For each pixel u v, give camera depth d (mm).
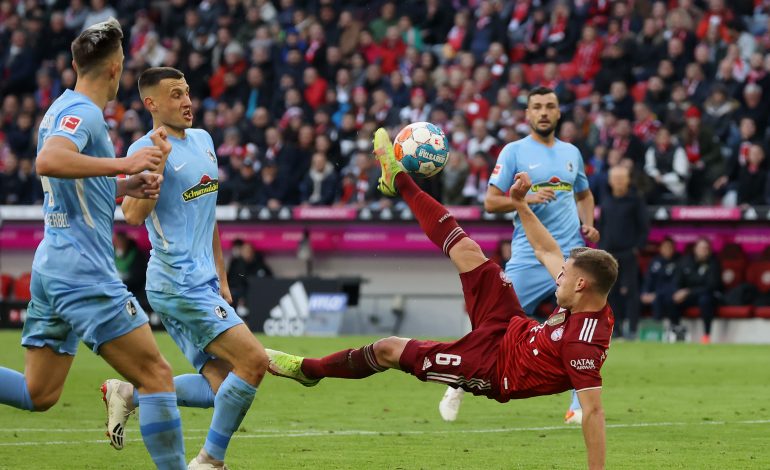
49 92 34250
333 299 27438
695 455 10375
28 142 32250
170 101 9484
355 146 30094
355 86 31828
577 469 9562
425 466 9695
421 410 13984
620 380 17391
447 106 29844
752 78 28328
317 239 28766
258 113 30688
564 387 8328
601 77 29797
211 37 33656
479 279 8852
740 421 12883
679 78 29828
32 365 8289
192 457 10320
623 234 24906
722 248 26656
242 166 29672
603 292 8086
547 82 29859
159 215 9383
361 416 13359
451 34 32781
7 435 11672
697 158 27281
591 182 26047
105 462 9922
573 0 31719
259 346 9031
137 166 7465
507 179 13445
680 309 25984
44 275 7875
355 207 28188
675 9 30719
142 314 7996
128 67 33531
